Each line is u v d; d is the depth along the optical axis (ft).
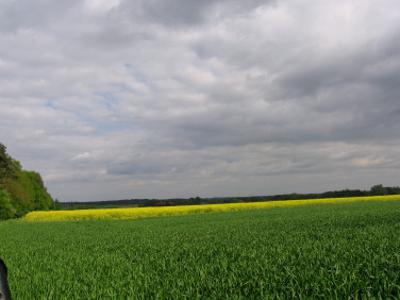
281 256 37.24
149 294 27.12
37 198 291.38
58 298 26.86
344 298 22.50
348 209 139.33
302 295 23.24
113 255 48.65
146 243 62.44
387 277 24.49
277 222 95.81
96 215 165.27
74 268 39.78
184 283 28.78
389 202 182.70
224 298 24.40
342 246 41.55
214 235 69.46
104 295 27.20
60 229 108.68
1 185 217.97
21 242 73.77
